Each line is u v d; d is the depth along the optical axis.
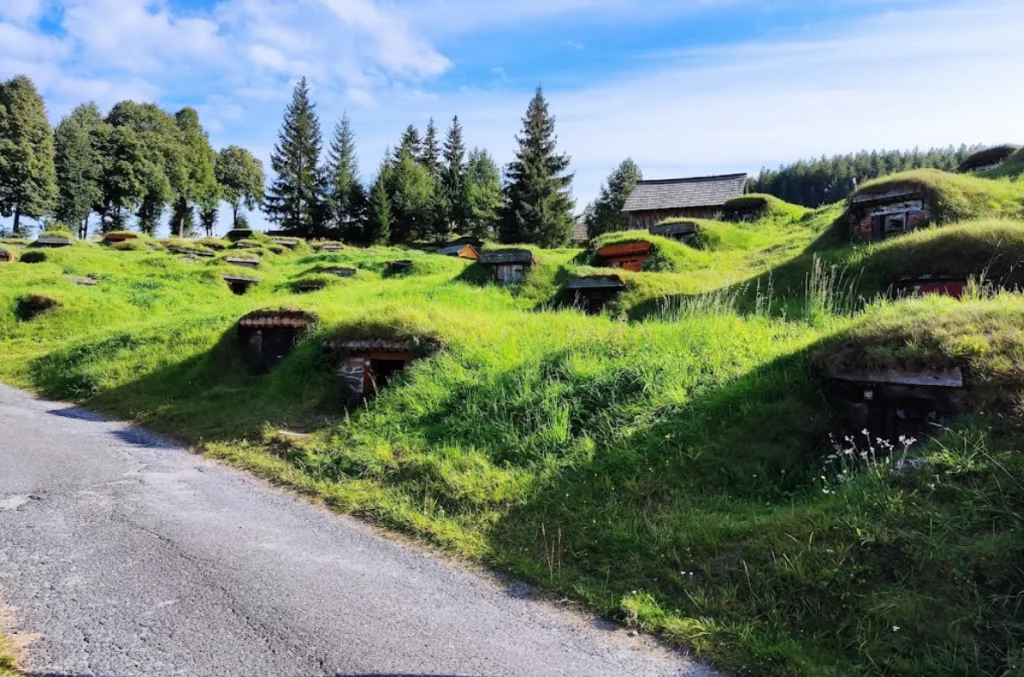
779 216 29.47
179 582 4.87
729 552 4.89
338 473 7.56
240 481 7.58
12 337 18.50
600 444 6.84
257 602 4.58
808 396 6.54
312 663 3.82
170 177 65.00
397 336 10.08
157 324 16.02
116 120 70.69
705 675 3.78
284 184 65.44
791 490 5.75
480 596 4.77
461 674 3.74
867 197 15.97
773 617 4.22
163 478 7.59
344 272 26.64
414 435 8.08
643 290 16.72
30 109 52.25
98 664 3.75
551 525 5.79
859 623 3.98
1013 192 15.40
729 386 6.96
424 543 5.76
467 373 9.05
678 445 6.37
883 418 6.29
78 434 9.67
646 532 5.38
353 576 5.05
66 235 35.25
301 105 65.94
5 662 3.71
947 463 4.74
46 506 6.44
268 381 11.46
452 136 72.56
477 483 6.69
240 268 27.91
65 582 4.80
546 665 3.85
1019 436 4.71
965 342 5.52
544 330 10.43
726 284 15.95
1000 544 4.02
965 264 10.88
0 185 50.31
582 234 60.88
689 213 38.78
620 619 4.43
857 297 11.74
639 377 7.63
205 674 3.69
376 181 61.06
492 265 21.45
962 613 3.80
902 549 4.28
